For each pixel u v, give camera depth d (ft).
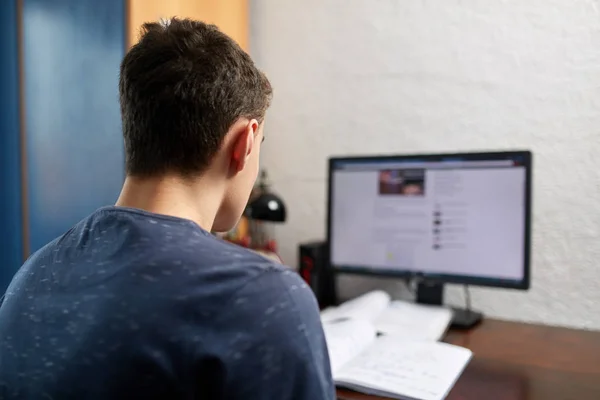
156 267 1.42
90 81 4.01
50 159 4.24
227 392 1.33
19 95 4.32
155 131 1.63
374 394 2.55
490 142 4.14
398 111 4.51
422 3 4.36
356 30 4.67
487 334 3.56
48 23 4.18
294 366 1.40
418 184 3.85
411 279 3.93
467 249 3.67
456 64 4.25
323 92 4.86
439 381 2.59
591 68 3.77
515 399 2.47
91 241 1.59
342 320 3.46
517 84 4.02
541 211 3.96
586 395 2.52
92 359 1.36
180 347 1.33
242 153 1.78
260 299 1.42
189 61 1.63
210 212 1.77
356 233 4.11
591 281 3.81
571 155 3.85
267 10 5.13
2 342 1.57
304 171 4.98
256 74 1.84
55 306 1.49
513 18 4.01
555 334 3.57
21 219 4.38
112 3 3.88
